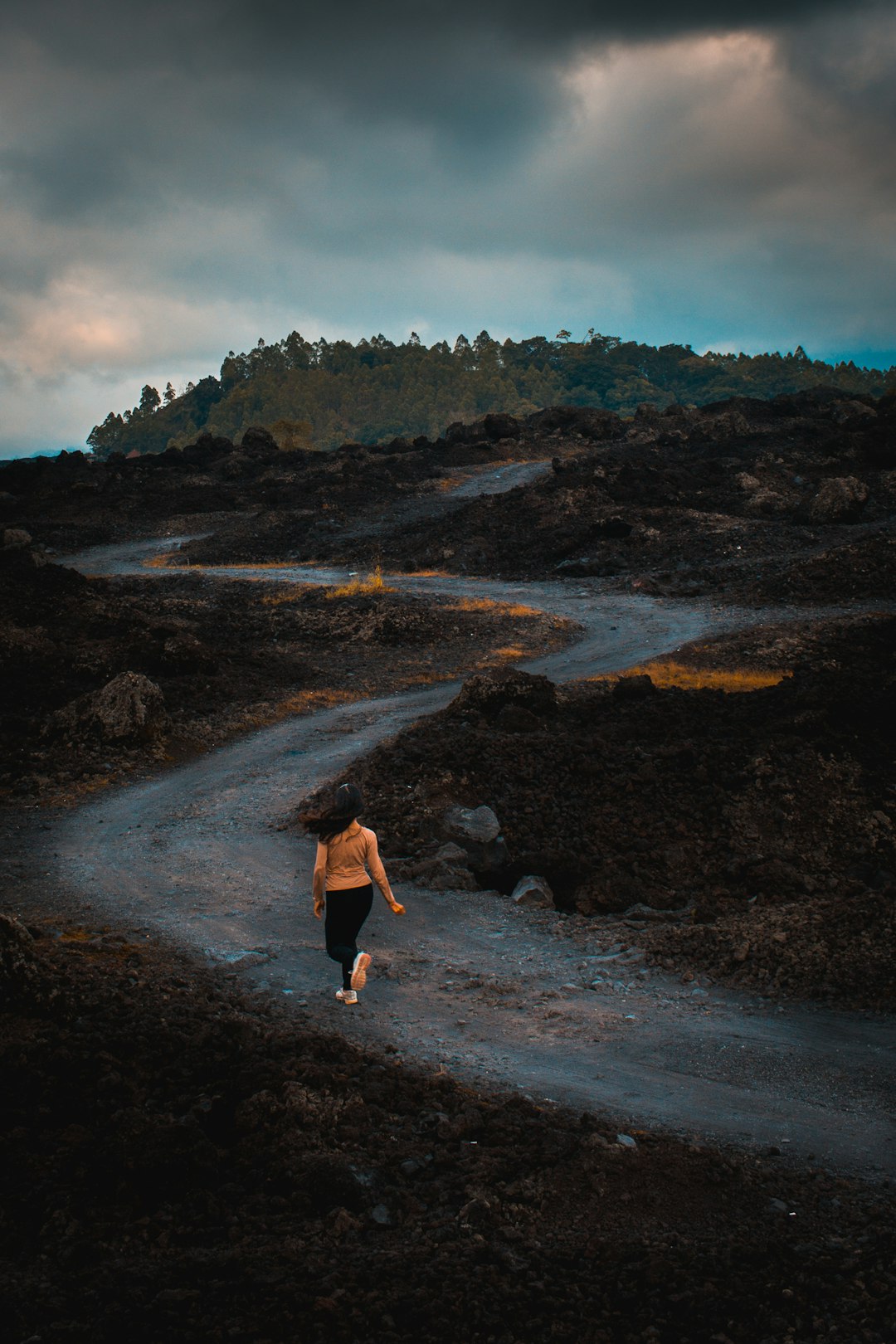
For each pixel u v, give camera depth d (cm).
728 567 4428
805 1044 725
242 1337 353
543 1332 375
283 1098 549
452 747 1588
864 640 3138
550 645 3438
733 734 1716
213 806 1625
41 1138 488
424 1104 579
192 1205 450
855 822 1364
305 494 7762
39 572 3706
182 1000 738
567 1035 738
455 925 1044
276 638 3709
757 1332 380
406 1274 402
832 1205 497
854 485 5172
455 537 5703
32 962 678
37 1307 360
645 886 1192
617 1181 495
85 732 2028
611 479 6394
